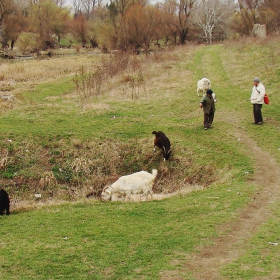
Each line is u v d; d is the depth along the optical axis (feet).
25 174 48.60
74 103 72.43
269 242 27.17
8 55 187.42
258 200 35.27
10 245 27.86
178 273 23.82
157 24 194.59
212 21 220.64
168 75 95.50
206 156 48.91
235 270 23.85
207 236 28.48
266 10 192.24
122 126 58.65
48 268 24.61
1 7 199.62
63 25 230.48
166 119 62.18
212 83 84.69
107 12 256.11
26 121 61.00
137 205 35.47
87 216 33.04
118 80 89.76
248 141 51.88
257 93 56.54
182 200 36.35
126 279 23.36
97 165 50.57
